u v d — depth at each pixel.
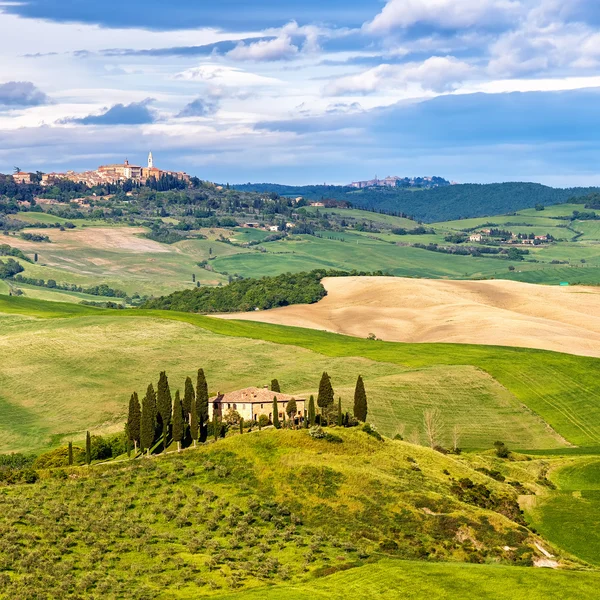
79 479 115.00
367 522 105.38
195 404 138.88
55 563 87.94
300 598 82.62
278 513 106.69
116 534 96.88
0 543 89.69
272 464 117.94
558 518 116.12
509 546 102.44
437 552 99.31
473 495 116.50
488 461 142.62
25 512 100.12
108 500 107.38
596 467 144.62
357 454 123.06
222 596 83.12
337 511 107.62
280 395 154.88
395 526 104.75
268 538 99.12
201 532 99.56
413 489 113.69
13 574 84.50
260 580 88.12
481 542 102.75
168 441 143.88
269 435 125.62
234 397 153.75
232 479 114.75
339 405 137.88
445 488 117.81
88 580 84.19
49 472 122.88
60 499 106.50
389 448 127.94
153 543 95.81
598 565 101.94
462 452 154.38
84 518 100.44
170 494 109.69
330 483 113.19
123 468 119.88
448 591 85.38
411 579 87.88
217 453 121.81
